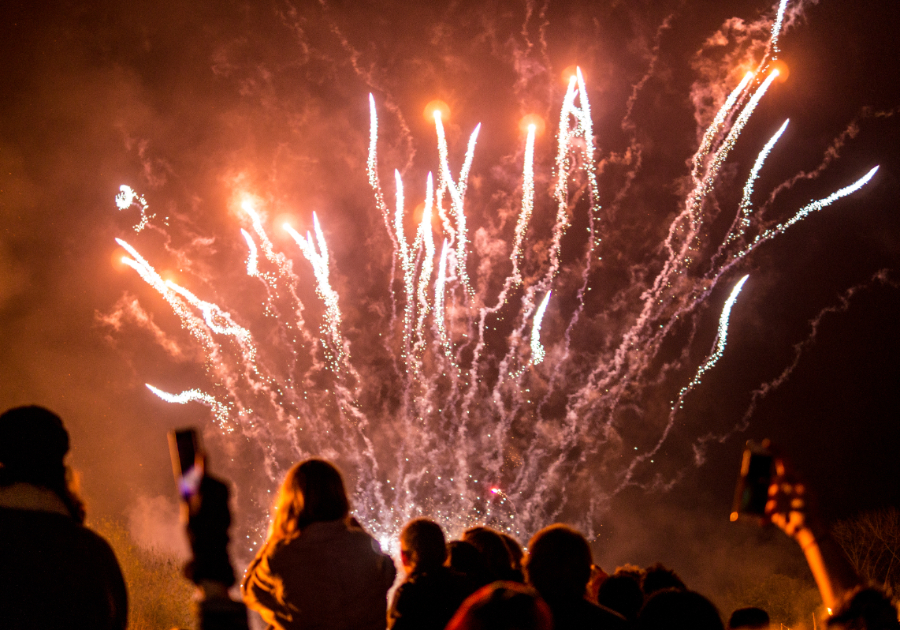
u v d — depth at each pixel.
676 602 2.79
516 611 1.77
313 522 3.62
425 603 3.80
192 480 2.00
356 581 3.50
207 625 1.86
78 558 2.71
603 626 3.22
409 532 4.09
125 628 2.86
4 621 2.53
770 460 2.45
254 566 3.75
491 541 4.64
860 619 2.25
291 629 3.45
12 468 2.81
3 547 2.61
